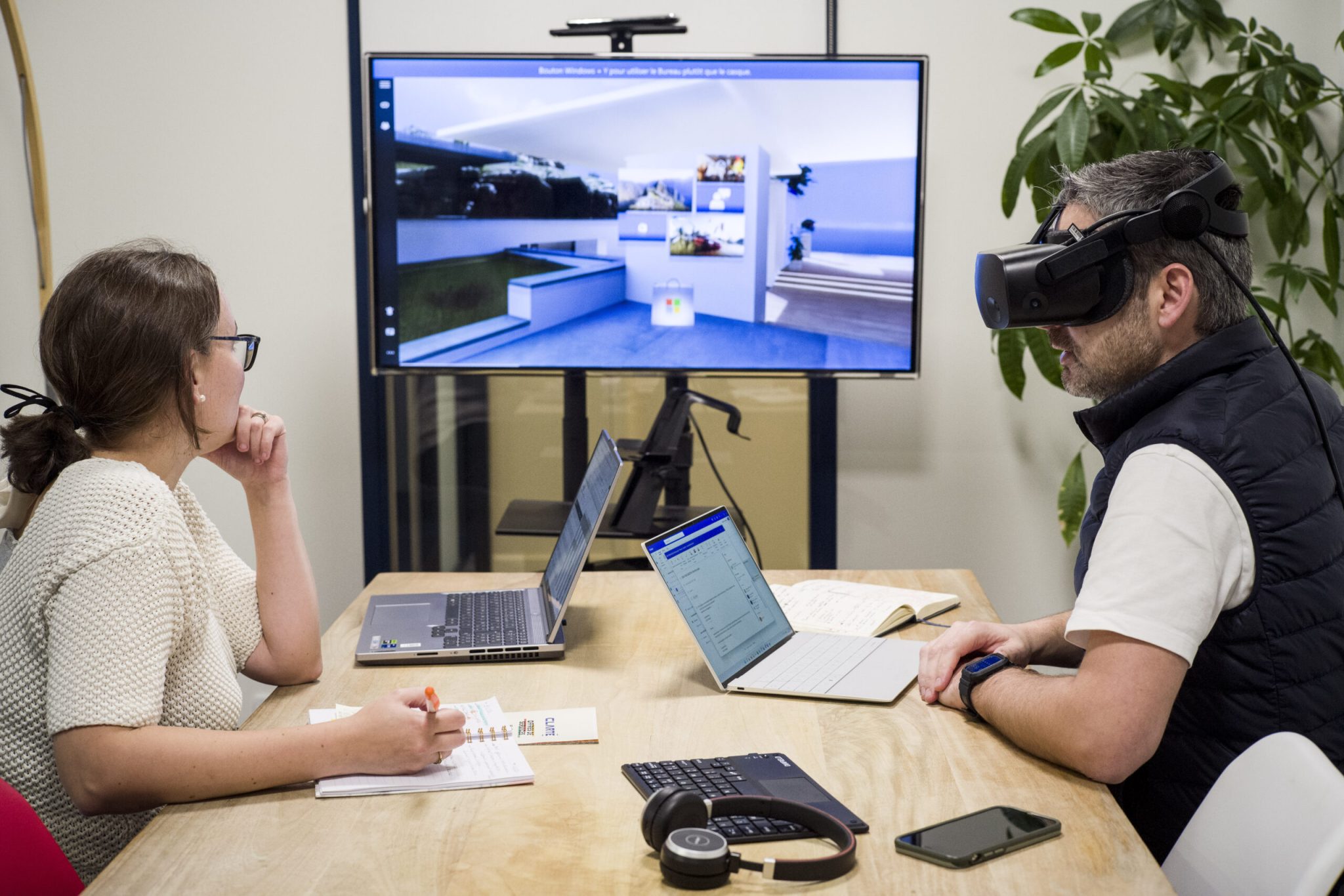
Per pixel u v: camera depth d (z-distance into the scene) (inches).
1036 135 113.5
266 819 43.2
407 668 61.7
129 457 50.4
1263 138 111.9
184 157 118.1
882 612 68.1
